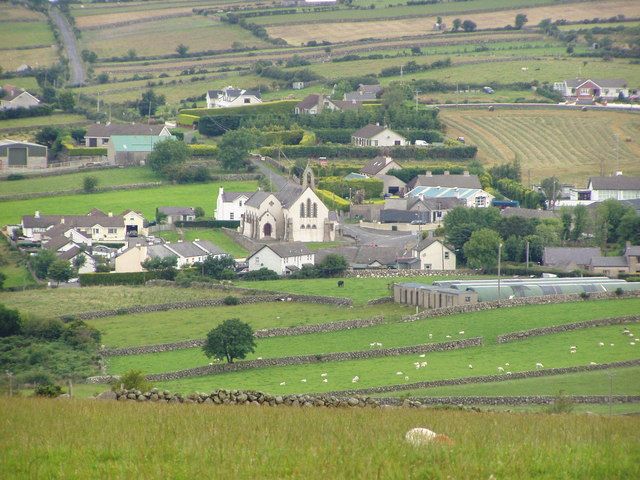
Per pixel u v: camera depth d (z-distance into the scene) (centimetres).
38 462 18412
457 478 17300
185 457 18512
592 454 18812
